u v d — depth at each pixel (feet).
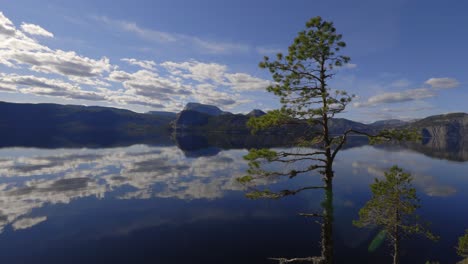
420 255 91.25
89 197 159.12
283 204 146.72
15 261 86.12
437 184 204.13
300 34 45.96
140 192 171.42
